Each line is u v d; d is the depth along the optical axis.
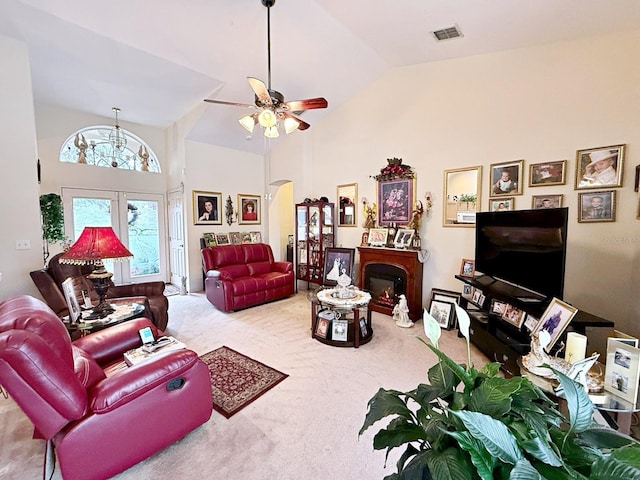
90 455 1.39
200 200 5.49
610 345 1.49
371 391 2.31
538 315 2.31
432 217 3.99
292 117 3.09
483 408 0.73
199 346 3.15
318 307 3.82
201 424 1.83
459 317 0.93
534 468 0.58
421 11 2.71
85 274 3.17
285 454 1.70
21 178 3.09
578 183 2.83
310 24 3.11
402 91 4.21
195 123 4.84
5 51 2.96
